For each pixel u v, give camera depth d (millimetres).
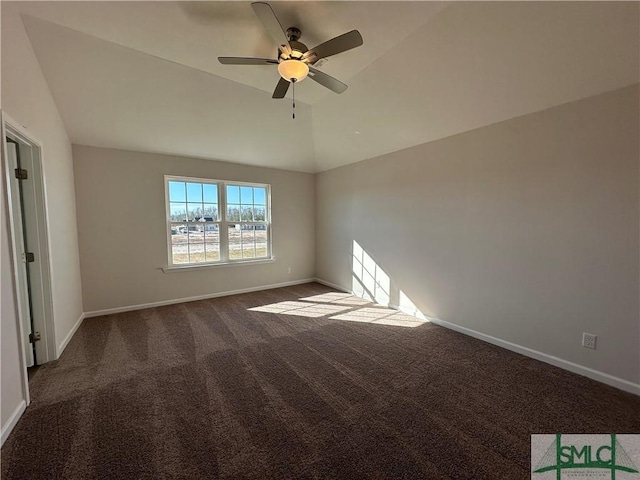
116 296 3760
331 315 3697
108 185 3650
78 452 1482
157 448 1512
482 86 2424
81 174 3477
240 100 3318
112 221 3695
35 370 2309
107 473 1361
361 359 2520
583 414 1784
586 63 1946
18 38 2012
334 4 1880
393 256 3936
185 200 4281
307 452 1493
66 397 1949
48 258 2418
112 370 2314
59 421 1710
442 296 3309
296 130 4109
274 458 1453
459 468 1396
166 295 4129
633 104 1933
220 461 1433
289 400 1933
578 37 1831
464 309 3082
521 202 2559
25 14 1991
